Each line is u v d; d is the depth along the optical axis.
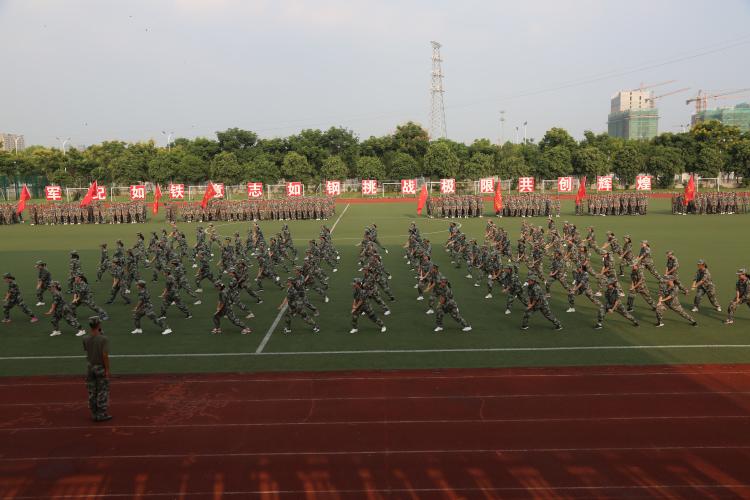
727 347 16.22
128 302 23.23
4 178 87.06
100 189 78.38
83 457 10.62
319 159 91.12
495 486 9.56
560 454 10.48
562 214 56.91
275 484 9.70
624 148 85.62
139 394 13.42
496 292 24.00
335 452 10.65
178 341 17.56
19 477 10.01
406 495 9.35
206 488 9.61
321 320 19.88
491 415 12.05
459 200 56.34
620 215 54.69
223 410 12.48
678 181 90.94
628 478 9.71
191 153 91.94
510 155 93.75
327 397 13.10
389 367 15.00
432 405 12.59
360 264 29.94
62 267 30.70
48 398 13.27
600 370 14.54
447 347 16.62
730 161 83.81
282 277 28.64
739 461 10.15
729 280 24.75
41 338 18.02
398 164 87.69
